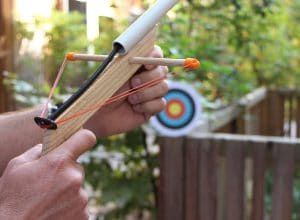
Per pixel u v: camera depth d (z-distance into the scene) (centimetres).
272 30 316
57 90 197
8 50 238
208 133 227
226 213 199
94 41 198
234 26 230
